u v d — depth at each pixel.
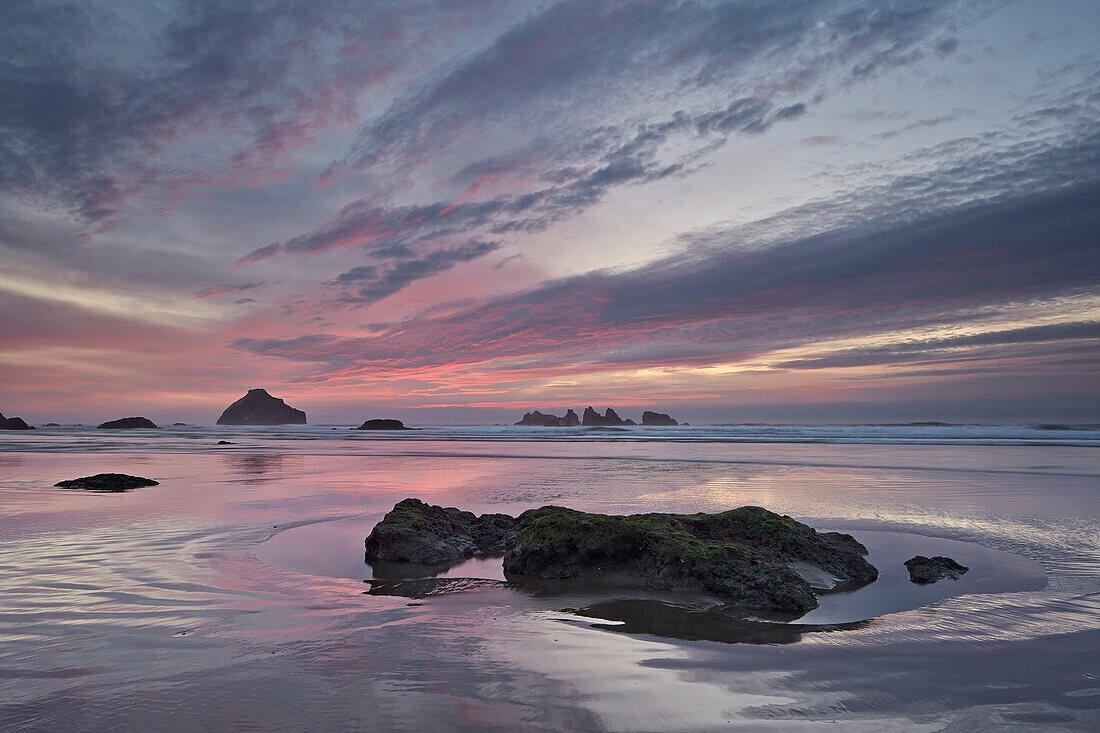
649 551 8.95
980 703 4.54
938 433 60.97
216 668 5.03
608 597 7.89
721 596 7.89
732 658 5.50
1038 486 18.28
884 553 10.23
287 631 6.07
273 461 30.83
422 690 4.63
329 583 8.34
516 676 4.95
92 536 11.09
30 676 4.84
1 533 11.38
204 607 6.88
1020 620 6.63
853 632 6.38
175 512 13.96
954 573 8.87
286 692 4.56
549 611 7.17
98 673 4.91
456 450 42.09
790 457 31.70
